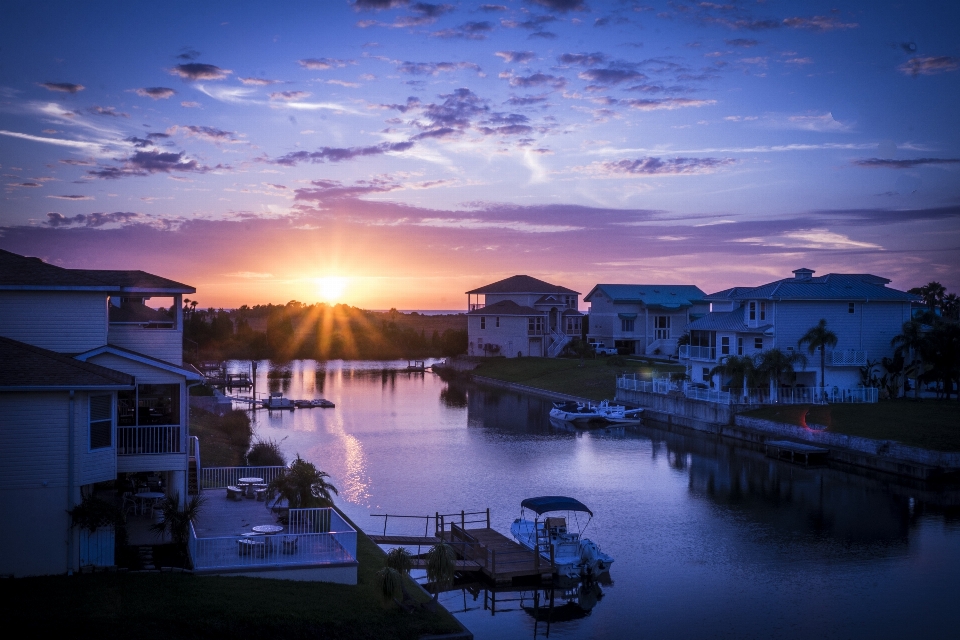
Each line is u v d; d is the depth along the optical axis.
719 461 55.94
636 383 80.50
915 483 48.84
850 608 29.02
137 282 29.92
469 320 132.12
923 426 54.72
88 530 23.95
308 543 26.45
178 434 28.48
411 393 98.31
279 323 168.00
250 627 20.80
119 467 27.39
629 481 49.50
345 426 71.38
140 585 22.66
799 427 58.84
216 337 159.75
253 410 81.56
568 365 106.69
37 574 23.45
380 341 169.88
